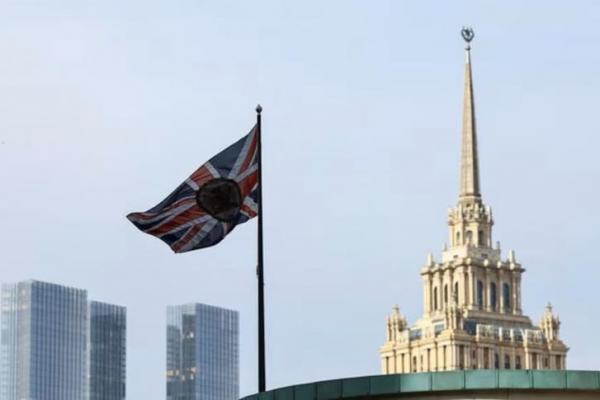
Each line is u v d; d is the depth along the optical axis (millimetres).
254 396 108562
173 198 137625
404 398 102125
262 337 128875
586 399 100625
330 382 103812
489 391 100938
